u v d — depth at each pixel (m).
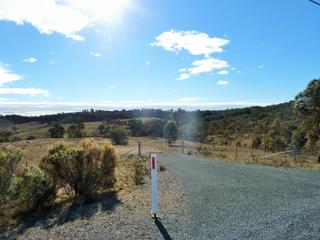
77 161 10.08
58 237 6.31
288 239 5.52
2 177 7.36
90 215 7.86
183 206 8.16
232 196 9.24
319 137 30.56
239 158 27.03
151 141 62.31
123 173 15.29
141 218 7.17
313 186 10.79
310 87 30.23
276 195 9.27
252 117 89.31
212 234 5.91
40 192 9.34
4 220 7.76
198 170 16.12
